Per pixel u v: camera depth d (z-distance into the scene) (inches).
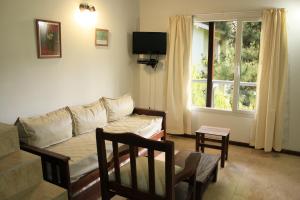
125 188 76.2
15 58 104.9
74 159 93.7
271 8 145.6
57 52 122.8
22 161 75.7
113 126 137.0
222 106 173.0
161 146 64.9
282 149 153.9
